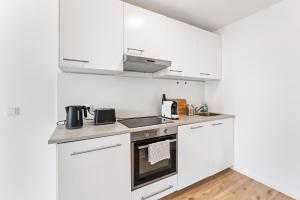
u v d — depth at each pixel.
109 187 1.28
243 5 1.84
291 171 1.68
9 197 1.47
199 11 1.98
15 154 1.48
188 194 1.76
